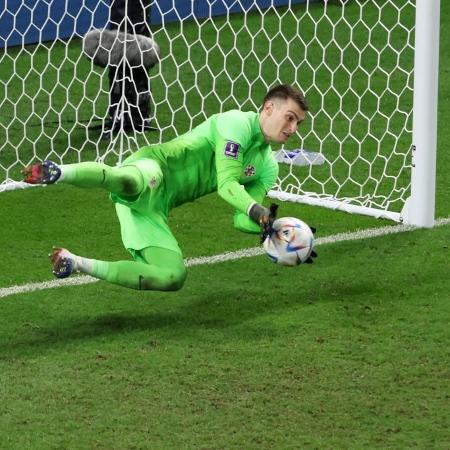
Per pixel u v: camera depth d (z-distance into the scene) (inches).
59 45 1571.1
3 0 1571.1
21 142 1187.3
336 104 1317.7
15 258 875.4
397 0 1657.2
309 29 1577.3
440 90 1373.0
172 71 1440.7
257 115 743.7
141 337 719.1
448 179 1077.8
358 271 838.5
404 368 675.4
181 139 749.3
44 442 586.9
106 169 698.8
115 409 623.2
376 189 1040.2
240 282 817.5
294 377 663.1
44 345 706.8
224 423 608.7
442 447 584.4
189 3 1635.1
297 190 1055.0
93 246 907.4
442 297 786.8
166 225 734.5
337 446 585.0
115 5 1216.2
